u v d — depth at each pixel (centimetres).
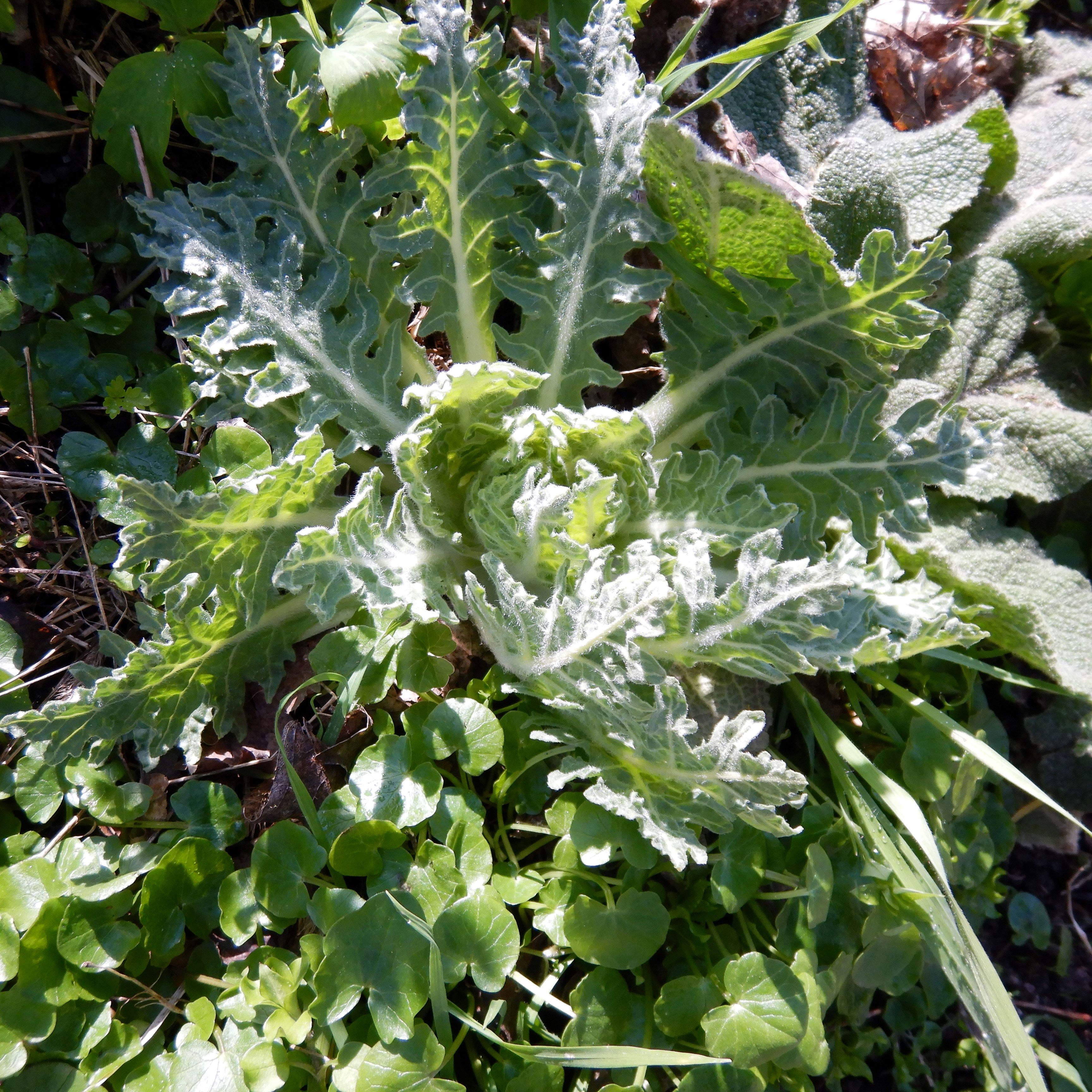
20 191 39
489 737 33
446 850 32
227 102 37
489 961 31
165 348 40
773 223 36
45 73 39
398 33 36
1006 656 46
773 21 45
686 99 43
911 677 42
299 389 35
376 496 34
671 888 36
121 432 39
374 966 30
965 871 41
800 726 39
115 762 35
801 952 34
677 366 39
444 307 38
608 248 37
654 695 34
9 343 37
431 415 33
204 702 34
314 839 32
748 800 32
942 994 40
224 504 32
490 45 36
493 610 33
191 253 35
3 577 36
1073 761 44
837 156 42
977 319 45
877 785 36
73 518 38
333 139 36
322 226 37
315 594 31
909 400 43
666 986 33
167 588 32
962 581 40
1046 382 45
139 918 34
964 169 44
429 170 36
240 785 36
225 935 33
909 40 51
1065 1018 43
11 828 34
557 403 39
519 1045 31
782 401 38
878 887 36
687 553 33
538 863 35
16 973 31
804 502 38
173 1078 30
